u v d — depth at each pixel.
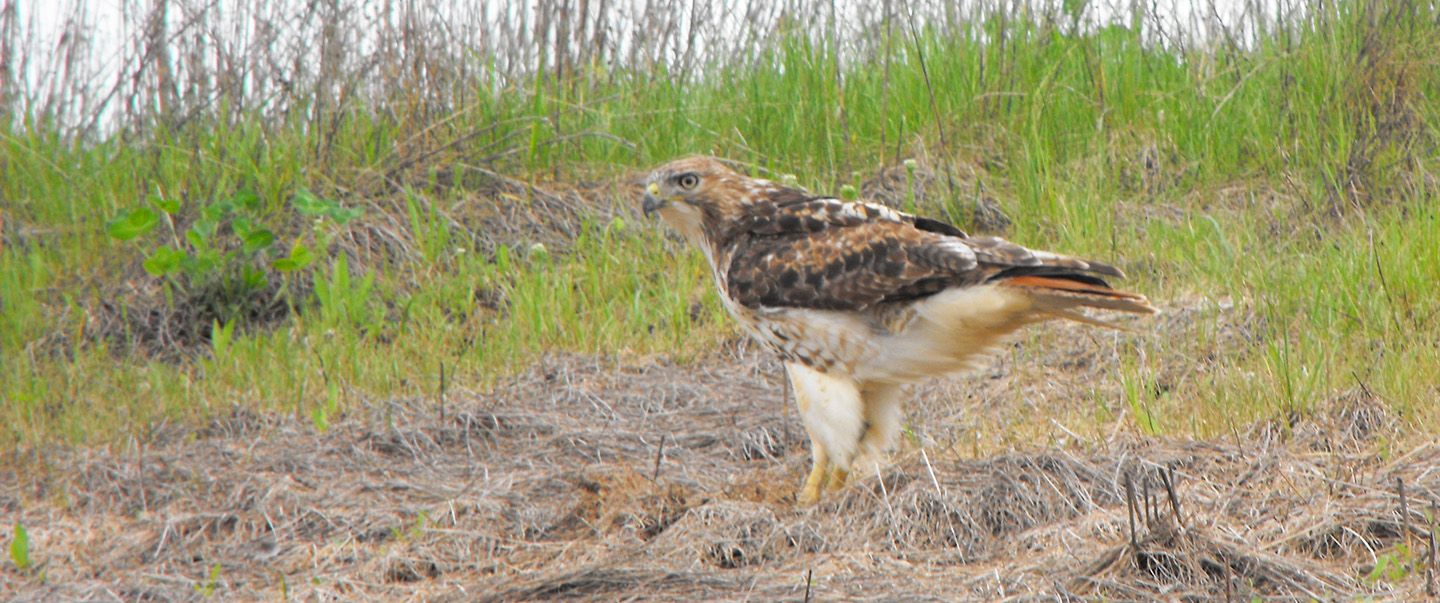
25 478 8.49
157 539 7.56
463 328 11.71
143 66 13.79
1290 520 6.74
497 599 6.45
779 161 14.49
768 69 15.56
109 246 12.67
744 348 11.23
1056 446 8.23
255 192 13.11
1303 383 8.58
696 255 12.91
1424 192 12.30
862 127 15.10
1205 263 11.67
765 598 6.21
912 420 9.62
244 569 7.20
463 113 14.37
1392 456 7.39
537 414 9.88
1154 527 6.39
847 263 8.03
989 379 10.12
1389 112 13.62
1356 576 6.01
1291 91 14.29
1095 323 7.77
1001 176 14.45
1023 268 7.71
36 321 11.62
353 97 14.16
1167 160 14.28
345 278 11.59
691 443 9.43
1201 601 5.89
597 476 8.45
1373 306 9.64
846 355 8.16
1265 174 13.89
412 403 10.07
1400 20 14.16
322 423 9.45
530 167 13.91
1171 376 9.66
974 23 15.80
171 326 11.84
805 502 8.15
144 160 13.57
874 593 6.23
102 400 9.86
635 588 6.43
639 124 15.15
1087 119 14.95
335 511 7.88
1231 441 8.10
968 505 7.30
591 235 13.38
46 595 6.80
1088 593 6.11
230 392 10.12
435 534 7.52
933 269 7.81
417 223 12.76
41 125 13.85
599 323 11.66
